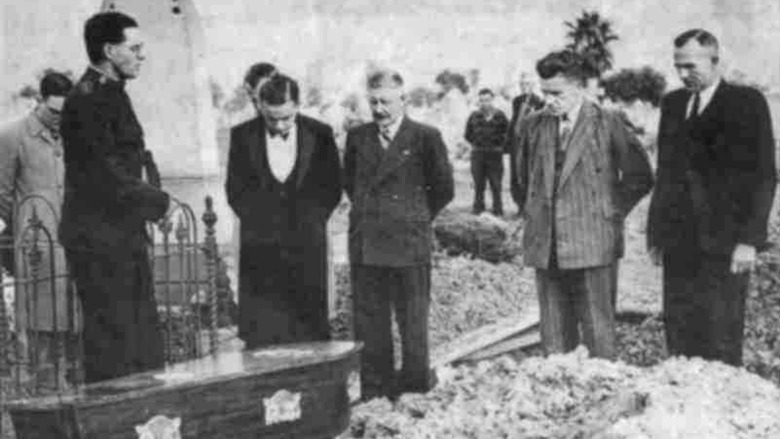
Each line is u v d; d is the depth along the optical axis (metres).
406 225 7.12
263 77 7.43
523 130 7.20
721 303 7.25
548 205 7.06
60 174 7.17
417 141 7.13
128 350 6.46
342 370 6.18
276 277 7.30
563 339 7.18
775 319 7.54
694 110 7.21
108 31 6.27
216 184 7.89
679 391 6.28
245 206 7.27
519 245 7.76
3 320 6.63
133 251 6.43
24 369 6.89
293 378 5.93
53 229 7.12
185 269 7.54
